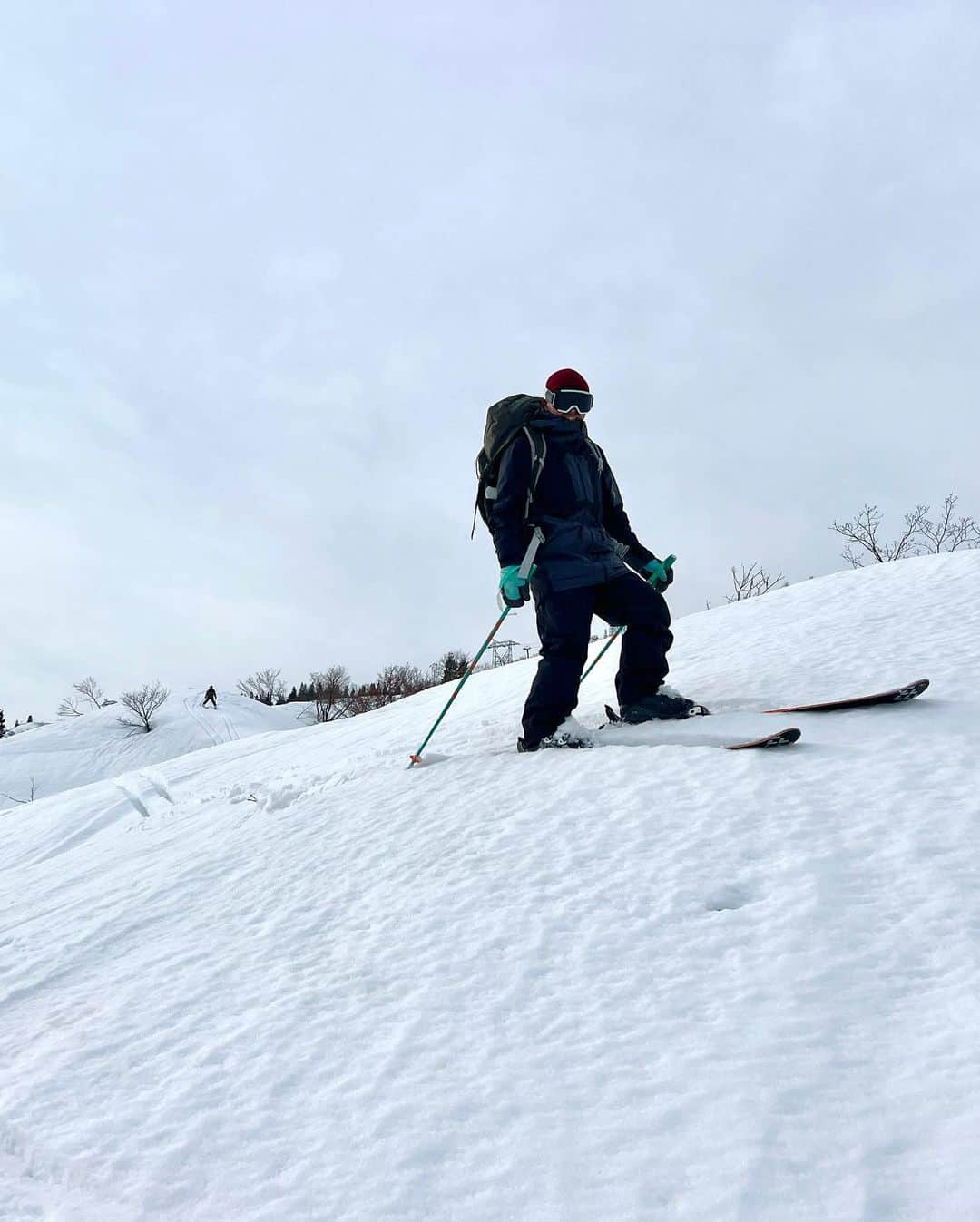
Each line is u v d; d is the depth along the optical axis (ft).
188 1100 6.41
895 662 15.12
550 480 13.33
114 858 16.38
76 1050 7.30
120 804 30.22
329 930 8.83
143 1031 7.48
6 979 9.19
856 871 7.80
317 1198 5.33
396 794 12.73
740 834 8.82
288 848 11.67
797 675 15.49
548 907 8.23
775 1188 4.82
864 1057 5.70
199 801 21.11
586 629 13.17
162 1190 5.57
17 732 221.46
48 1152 6.01
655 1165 5.13
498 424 13.32
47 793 162.40
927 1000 6.12
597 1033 6.41
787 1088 5.53
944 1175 4.70
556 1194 5.06
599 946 7.47
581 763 11.74
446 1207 5.11
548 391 13.52
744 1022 6.21
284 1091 6.37
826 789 9.45
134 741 188.55
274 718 216.33
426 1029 6.83
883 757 10.07
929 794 8.94
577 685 13.19
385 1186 5.33
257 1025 7.27
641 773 10.85
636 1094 5.72
